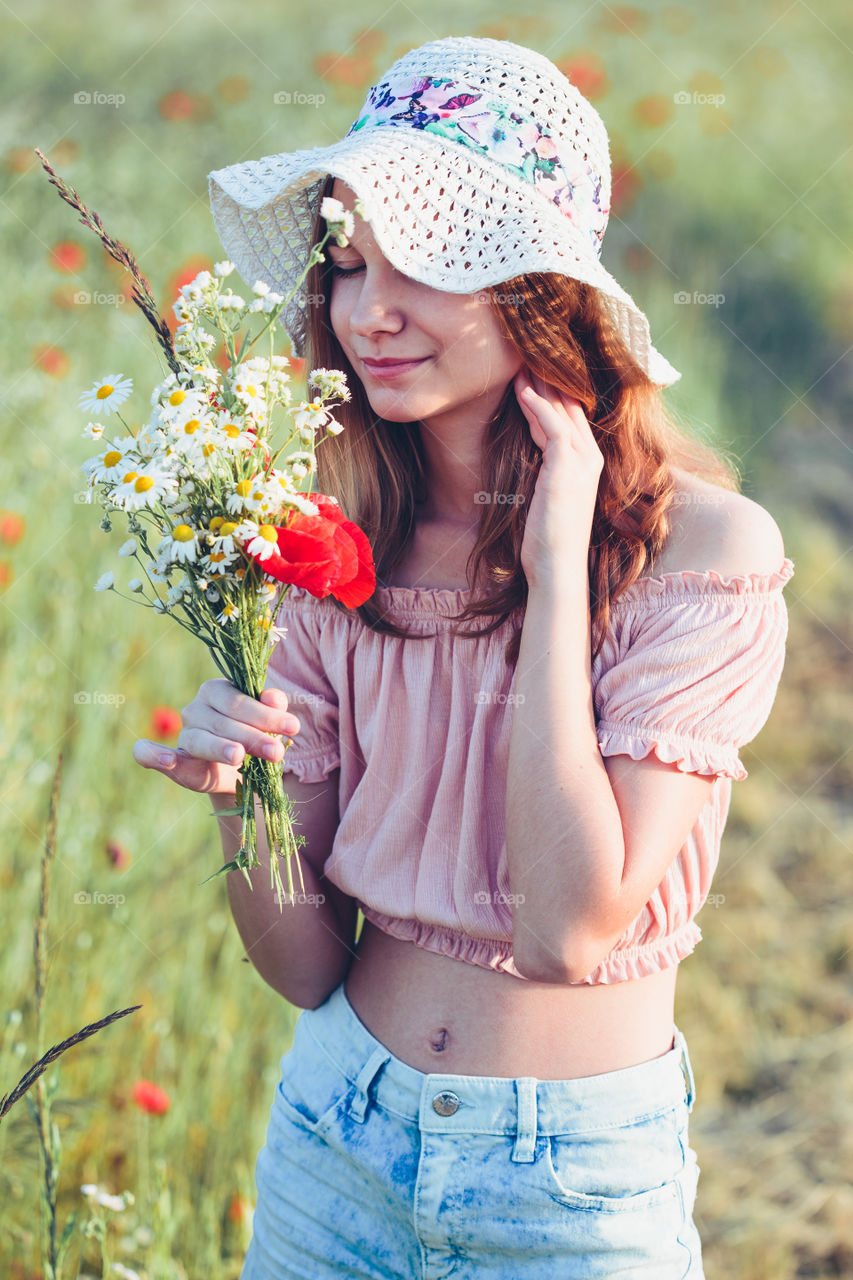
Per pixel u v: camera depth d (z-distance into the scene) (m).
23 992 2.45
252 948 1.56
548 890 1.27
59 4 10.06
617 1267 1.32
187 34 9.08
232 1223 2.29
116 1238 2.24
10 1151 1.98
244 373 1.23
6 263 5.13
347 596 1.30
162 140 6.66
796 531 5.34
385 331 1.34
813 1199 2.75
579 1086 1.34
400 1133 1.38
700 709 1.31
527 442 1.43
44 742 3.19
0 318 4.63
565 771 1.28
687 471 1.55
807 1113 3.00
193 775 1.39
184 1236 2.26
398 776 1.47
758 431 5.87
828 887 3.77
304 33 8.97
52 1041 2.40
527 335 1.35
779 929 3.58
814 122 8.36
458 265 1.31
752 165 7.58
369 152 1.33
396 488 1.52
